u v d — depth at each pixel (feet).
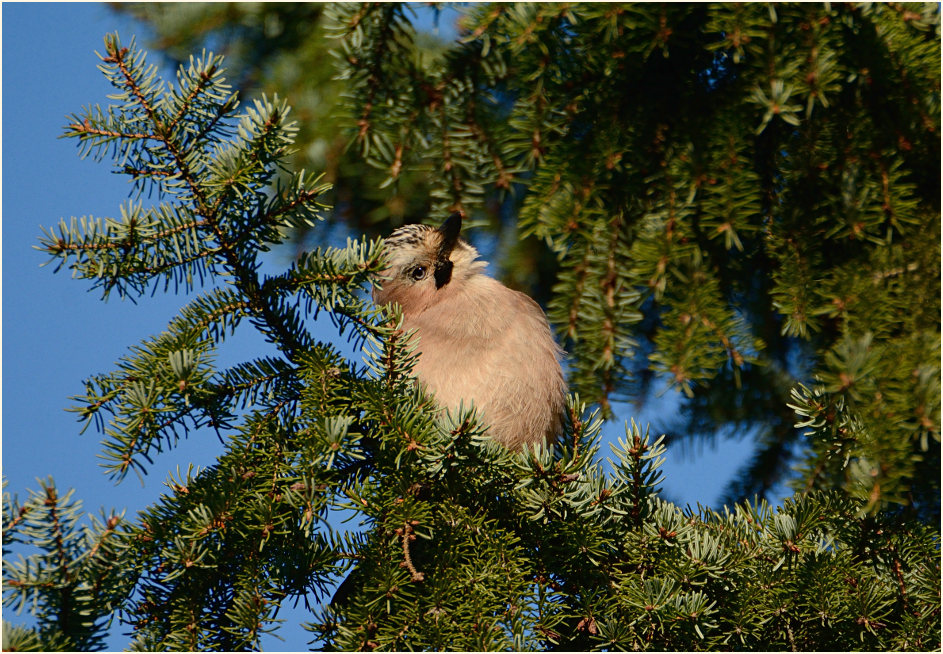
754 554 15.78
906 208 20.21
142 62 14.55
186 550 14.15
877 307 19.62
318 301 15.72
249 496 14.83
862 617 14.93
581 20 19.42
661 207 20.18
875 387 16.51
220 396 15.83
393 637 14.06
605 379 21.61
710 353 19.52
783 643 15.24
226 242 15.14
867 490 15.62
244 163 14.52
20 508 13.78
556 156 20.54
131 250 14.69
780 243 20.84
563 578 16.14
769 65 19.04
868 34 19.84
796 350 24.17
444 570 14.80
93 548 13.96
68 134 14.30
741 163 19.80
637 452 15.57
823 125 20.70
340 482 16.89
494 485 15.90
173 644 14.06
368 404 15.29
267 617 14.35
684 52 20.51
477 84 22.17
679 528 15.60
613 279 20.59
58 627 13.89
